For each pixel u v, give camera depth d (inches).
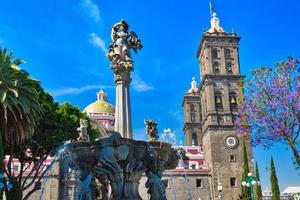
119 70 828.0
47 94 1642.5
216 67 3467.0
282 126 1290.6
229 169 3134.8
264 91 1349.7
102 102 3939.5
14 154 1488.7
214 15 3686.0
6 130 1108.5
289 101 1309.1
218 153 3181.6
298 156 1266.0
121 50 839.7
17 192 1417.3
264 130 1327.5
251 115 1354.6
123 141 684.1
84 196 682.2
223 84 3403.1
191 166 3356.3
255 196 2559.1
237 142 3216.0
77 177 735.7
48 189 2450.8
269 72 1354.6
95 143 695.1
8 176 1423.5
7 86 1096.2
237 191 3073.3
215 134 3235.7
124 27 864.3
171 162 796.0
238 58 3511.3
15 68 1147.3
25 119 1152.8
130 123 810.2
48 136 1504.7
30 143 1480.1
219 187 2127.2
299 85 1314.0
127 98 820.6
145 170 732.7
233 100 3363.7
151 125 786.8
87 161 694.5
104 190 754.2
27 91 1168.8
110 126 3582.7
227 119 3284.9
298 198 2992.1
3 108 1097.4
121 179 709.3
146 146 719.1
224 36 3543.3
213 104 3329.2
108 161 690.2
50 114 1540.4
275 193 2487.7
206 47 3516.2
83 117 1811.0
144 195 2150.6
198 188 3097.9
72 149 703.1
